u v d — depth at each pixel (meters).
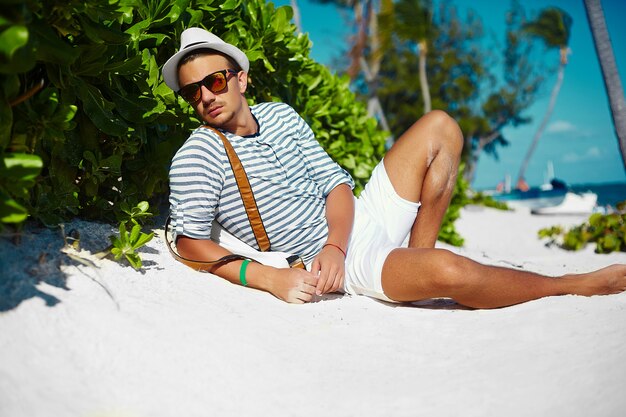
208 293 2.85
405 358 2.47
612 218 7.91
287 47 4.73
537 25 38.31
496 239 10.48
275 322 2.70
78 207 3.21
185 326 2.42
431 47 37.91
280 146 3.31
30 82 2.78
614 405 1.95
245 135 3.28
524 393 2.10
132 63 3.08
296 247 3.34
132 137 3.37
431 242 3.69
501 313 2.97
